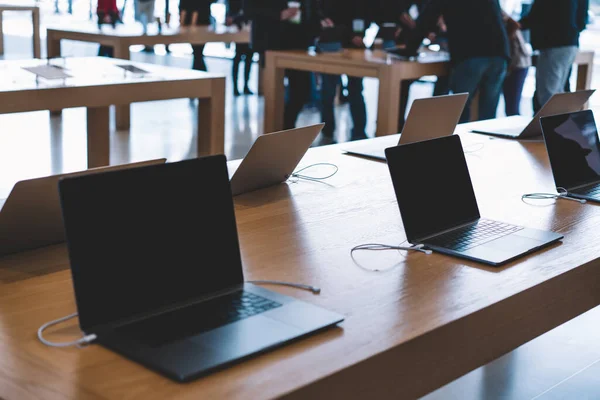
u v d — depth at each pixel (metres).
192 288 1.43
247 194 2.30
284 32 6.00
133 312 1.34
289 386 1.15
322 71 5.57
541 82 6.18
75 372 1.17
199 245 1.45
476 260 1.74
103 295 1.30
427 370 1.39
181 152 5.70
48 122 6.45
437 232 1.92
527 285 1.61
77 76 4.22
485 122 3.67
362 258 1.76
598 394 2.58
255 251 1.78
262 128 6.63
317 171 2.60
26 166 5.01
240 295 1.46
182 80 4.41
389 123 5.32
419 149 1.94
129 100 4.16
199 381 1.15
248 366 1.20
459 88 5.54
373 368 1.27
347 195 2.32
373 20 6.24
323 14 6.09
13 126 6.20
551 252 1.84
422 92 9.07
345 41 6.22
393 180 1.84
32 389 1.13
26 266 1.64
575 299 1.76
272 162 2.28
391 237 1.92
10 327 1.33
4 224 1.62
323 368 1.21
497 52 5.45
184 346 1.24
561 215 2.16
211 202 1.48
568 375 2.70
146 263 1.37
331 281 1.60
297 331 1.31
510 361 2.78
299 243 1.85
